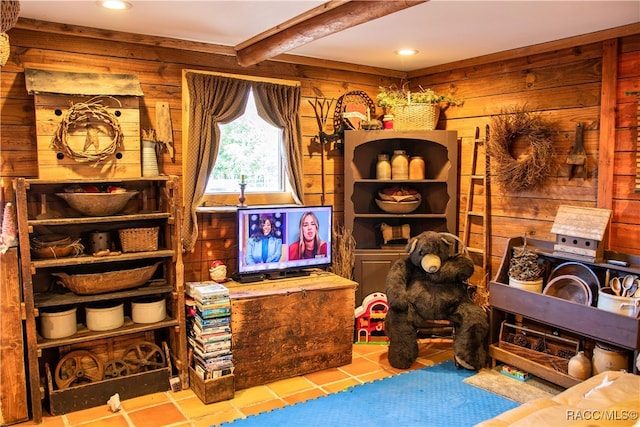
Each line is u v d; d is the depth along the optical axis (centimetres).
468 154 406
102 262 308
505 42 342
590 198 325
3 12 162
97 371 298
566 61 336
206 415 278
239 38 329
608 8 267
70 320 288
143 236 303
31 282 266
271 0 251
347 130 398
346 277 390
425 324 392
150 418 274
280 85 371
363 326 389
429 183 424
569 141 335
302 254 363
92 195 283
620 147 309
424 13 276
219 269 339
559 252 314
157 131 331
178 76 338
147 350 321
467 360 329
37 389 268
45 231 301
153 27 303
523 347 323
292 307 324
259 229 343
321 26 265
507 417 166
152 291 307
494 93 384
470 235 408
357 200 421
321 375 332
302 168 385
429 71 429
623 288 280
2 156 285
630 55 302
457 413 278
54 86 278
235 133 372
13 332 262
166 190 309
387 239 416
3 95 284
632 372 271
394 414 277
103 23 294
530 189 360
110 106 296
